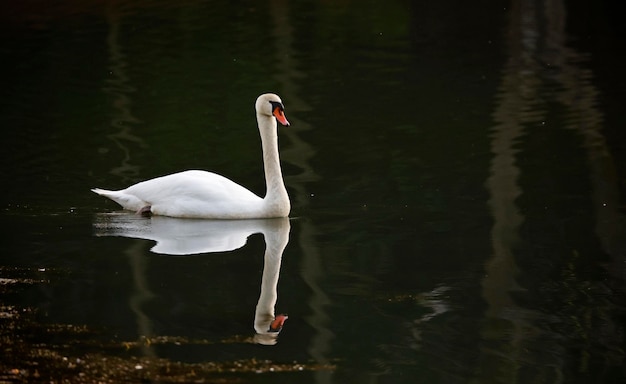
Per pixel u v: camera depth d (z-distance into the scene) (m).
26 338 10.82
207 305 11.85
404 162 18.41
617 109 22.00
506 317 11.65
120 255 13.62
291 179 17.56
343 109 22.64
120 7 36.47
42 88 25.06
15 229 14.73
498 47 29.81
